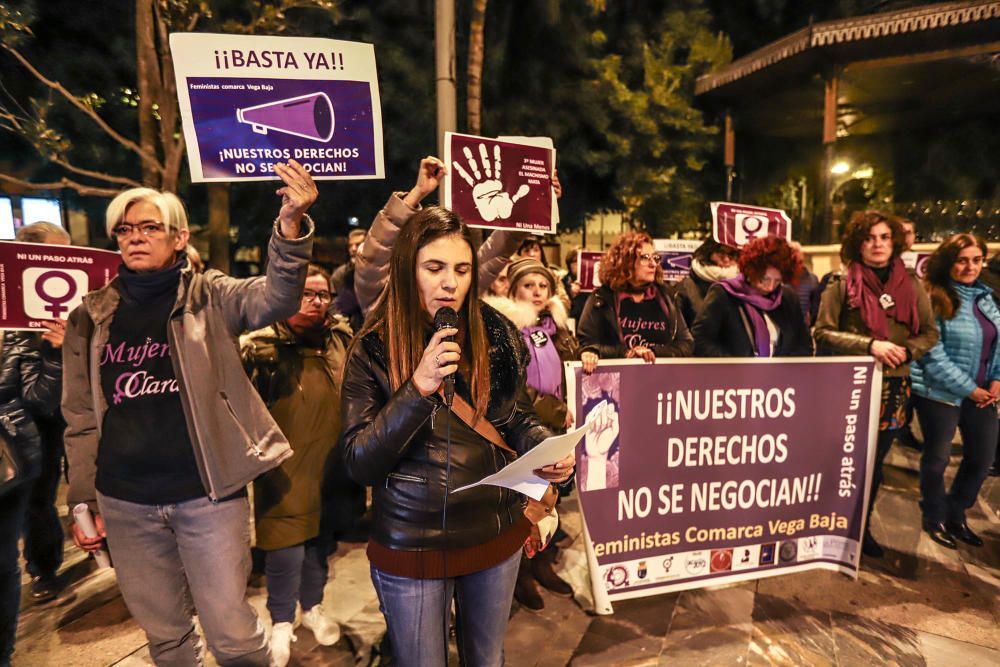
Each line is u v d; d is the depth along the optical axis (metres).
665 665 2.48
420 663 1.58
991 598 2.99
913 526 3.81
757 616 2.83
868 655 2.55
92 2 6.73
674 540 2.91
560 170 10.48
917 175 14.26
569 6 9.44
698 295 4.45
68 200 8.43
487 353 1.62
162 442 1.83
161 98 5.32
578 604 2.97
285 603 2.49
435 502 1.53
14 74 6.65
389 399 1.51
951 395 3.44
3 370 2.57
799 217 11.20
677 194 11.32
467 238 1.57
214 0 5.48
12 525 2.32
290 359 2.44
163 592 1.93
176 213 1.92
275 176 2.10
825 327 3.34
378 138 2.20
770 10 13.30
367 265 2.39
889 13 8.26
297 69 2.09
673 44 10.89
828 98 9.36
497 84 9.41
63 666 2.53
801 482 3.05
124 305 1.92
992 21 7.93
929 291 3.59
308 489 2.43
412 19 8.68
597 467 2.76
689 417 2.88
